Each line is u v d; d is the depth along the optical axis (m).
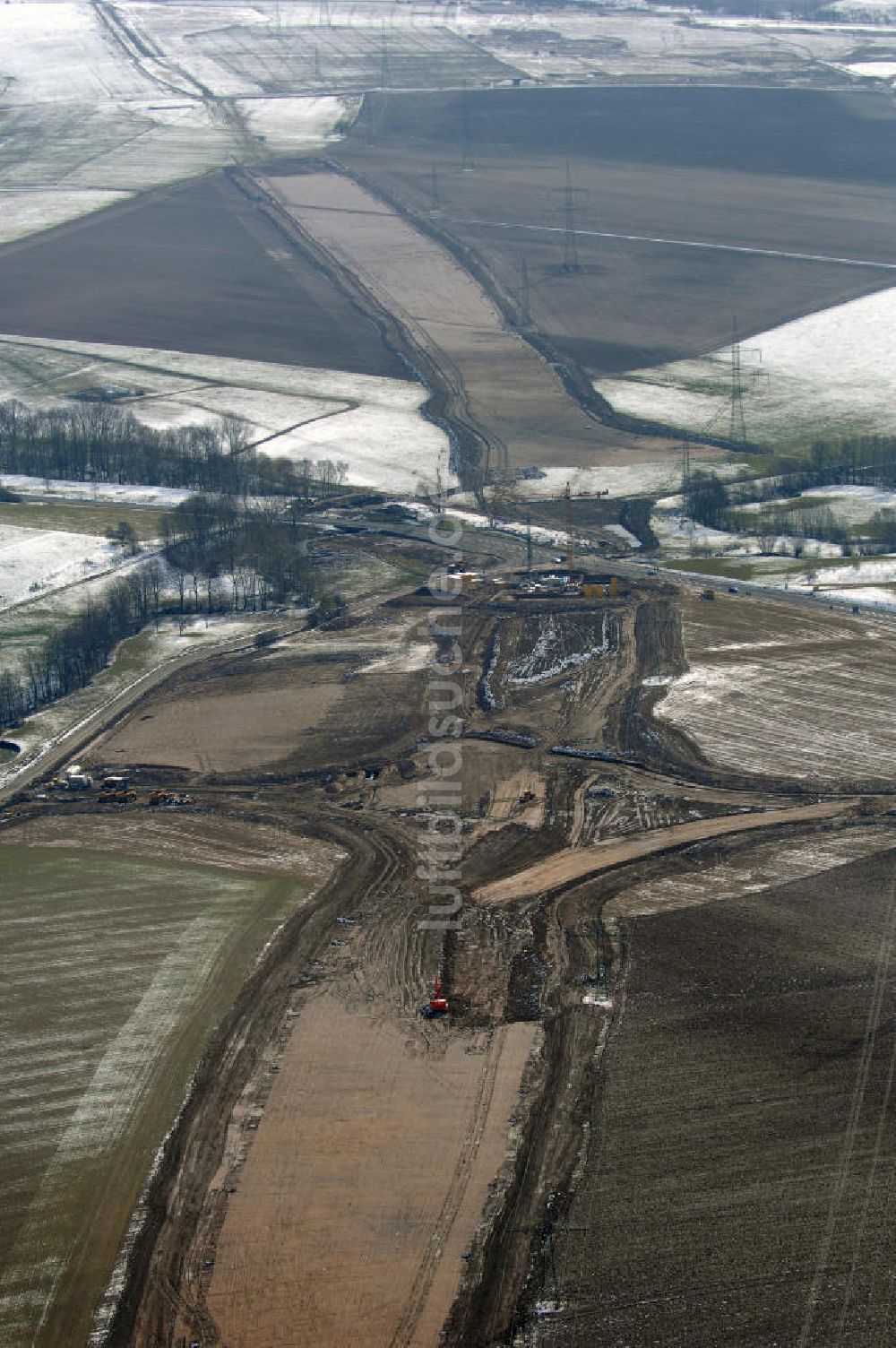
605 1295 128.38
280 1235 136.62
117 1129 151.00
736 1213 136.00
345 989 173.12
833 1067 154.62
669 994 168.75
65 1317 129.25
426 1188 141.25
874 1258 130.50
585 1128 147.75
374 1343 125.19
